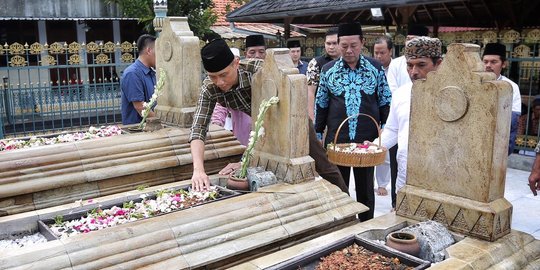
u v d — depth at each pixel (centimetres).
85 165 337
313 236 282
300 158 305
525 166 671
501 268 216
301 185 297
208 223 250
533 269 227
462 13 1127
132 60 886
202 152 327
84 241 222
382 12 811
